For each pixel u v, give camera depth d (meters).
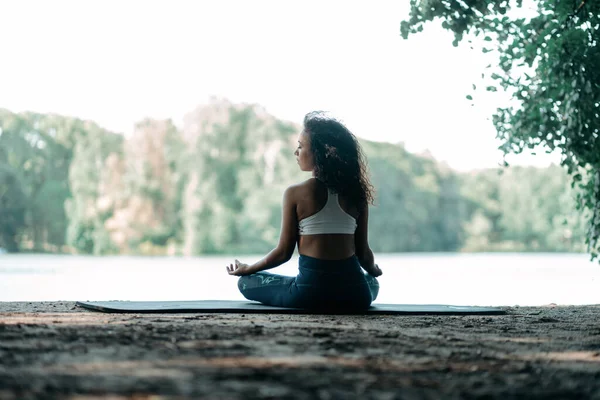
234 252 39.84
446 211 45.94
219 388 1.64
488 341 2.58
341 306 3.77
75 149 44.75
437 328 3.01
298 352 2.19
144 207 41.94
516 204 45.88
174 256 40.53
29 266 19.53
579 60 5.07
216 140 41.34
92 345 2.22
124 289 8.78
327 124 3.83
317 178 3.79
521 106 5.45
